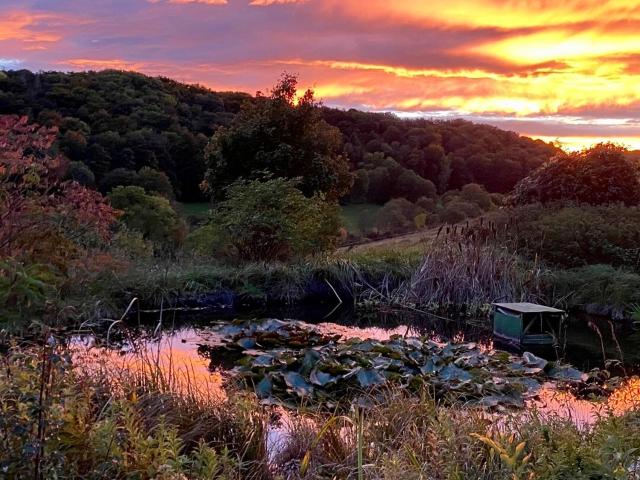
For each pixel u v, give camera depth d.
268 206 11.55
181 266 10.41
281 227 11.30
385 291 10.75
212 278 9.91
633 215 11.89
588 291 10.02
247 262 11.20
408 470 2.74
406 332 8.15
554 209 12.90
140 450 2.48
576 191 13.95
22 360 2.49
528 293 10.14
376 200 31.91
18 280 5.37
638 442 2.89
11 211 5.68
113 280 8.75
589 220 11.58
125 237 10.58
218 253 11.57
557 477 2.55
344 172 16.59
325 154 16.22
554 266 11.27
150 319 8.45
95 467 2.38
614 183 13.81
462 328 8.95
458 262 10.45
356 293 10.67
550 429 3.09
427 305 10.20
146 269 9.71
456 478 2.60
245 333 7.29
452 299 10.30
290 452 3.79
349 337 7.87
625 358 7.14
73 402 2.54
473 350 6.91
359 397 5.09
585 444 2.87
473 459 2.87
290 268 10.74
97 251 7.93
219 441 3.64
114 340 6.91
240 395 4.35
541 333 7.87
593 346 7.75
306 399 5.07
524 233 11.88
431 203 29.27
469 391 5.30
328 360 5.87
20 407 2.19
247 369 5.76
